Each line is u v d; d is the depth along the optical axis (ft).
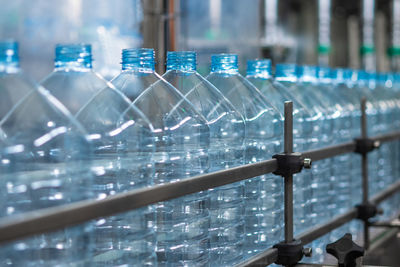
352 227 7.69
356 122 8.54
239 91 5.47
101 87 4.18
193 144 4.77
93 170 4.20
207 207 4.85
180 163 4.69
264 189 5.72
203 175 3.79
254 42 9.18
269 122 5.74
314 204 6.87
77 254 3.47
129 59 4.45
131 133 4.38
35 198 3.66
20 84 3.61
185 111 4.73
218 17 8.23
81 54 3.80
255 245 5.48
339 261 4.75
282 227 5.90
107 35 7.06
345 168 7.98
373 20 14.02
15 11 7.25
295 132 6.36
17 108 3.61
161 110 4.61
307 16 11.39
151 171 4.52
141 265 4.33
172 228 4.59
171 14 7.14
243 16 8.91
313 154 5.46
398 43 14.71
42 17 7.34
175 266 4.61
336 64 13.14
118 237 4.26
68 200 3.63
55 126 3.69
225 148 5.09
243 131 5.32
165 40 7.11
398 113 10.77
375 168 9.53
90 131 4.21
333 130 7.59
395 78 11.08
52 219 2.62
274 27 9.92
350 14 13.78
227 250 5.05
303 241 5.37
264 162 4.66
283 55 10.33
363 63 13.97
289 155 4.91
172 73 4.82
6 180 3.61
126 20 7.07
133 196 3.14
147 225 4.40
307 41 11.37
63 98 3.99
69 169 3.65
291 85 6.68
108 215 2.97
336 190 7.67
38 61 7.39
